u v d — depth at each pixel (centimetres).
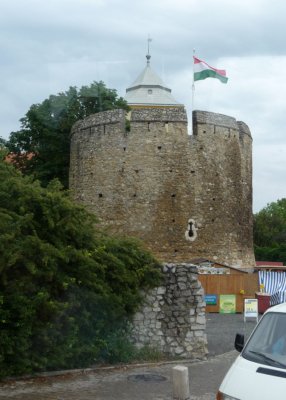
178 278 1583
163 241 3484
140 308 1534
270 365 727
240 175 3809
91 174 3647
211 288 2950
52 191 1389
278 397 648
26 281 1220
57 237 1330
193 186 3550
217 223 3603
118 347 1449
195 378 1292
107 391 1130
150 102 6175
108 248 1499
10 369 1188
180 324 1561
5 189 1328
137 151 3544
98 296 1353
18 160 4081
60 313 1249
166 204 3509
